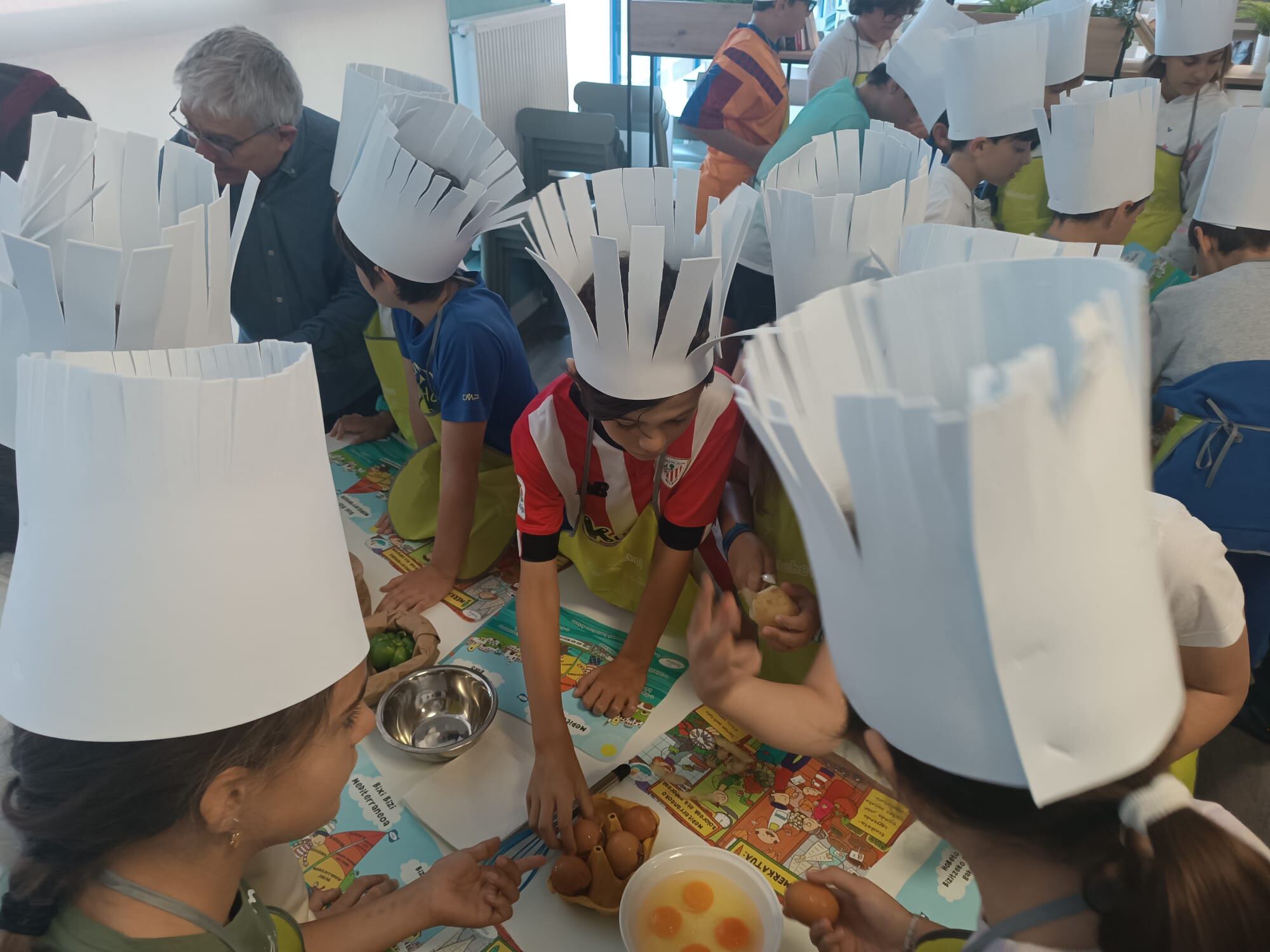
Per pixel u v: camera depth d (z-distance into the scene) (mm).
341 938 785
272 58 1644
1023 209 2006
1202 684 761
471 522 1327
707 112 2500
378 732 1078
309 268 1861
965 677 446
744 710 778
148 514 530
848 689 532
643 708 1117
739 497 1229
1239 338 1293
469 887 833
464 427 1260
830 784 1002
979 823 498
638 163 3189
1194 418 1325
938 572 423
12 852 547
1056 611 416
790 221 1086
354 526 1498
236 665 563
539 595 1097
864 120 2018
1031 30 1734
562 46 3201
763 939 798
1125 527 436
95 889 564
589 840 882
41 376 512
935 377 510
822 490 445
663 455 1063
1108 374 413
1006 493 387
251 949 635
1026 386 379
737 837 941
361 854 936
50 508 535
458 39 2814
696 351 921
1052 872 496
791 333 482
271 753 580
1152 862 440
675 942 800
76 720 543
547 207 950
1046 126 1698
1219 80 2090
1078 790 446
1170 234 2215
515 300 3188
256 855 778
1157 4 2088
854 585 475
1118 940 446
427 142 1276
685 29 2848
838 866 910
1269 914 426
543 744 1005
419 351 1365
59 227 875
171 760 542
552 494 1114
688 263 829
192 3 2080
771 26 2436
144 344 827
